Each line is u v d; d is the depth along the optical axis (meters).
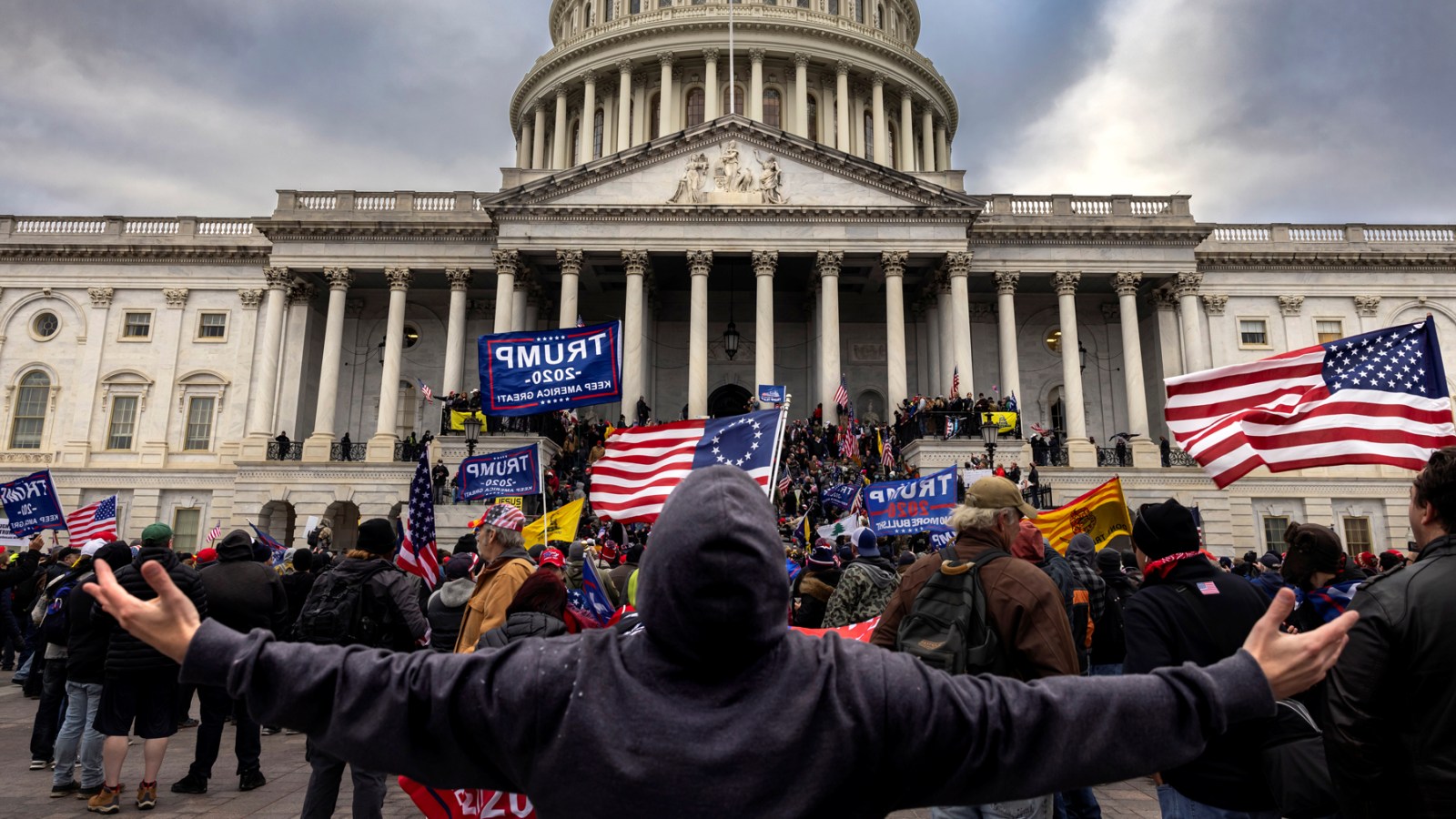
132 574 9.72
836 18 66.50
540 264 46.50
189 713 17.17
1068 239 46.66
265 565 10.68
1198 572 5.79
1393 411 9.22
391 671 2.64
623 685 2.48
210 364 49.06
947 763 2.47
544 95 68.31
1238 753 5.32
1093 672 10.22
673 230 44.44
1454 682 4.12
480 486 16.92
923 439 39.56
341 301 46.69
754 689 2.45
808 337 52.34
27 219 50.72
